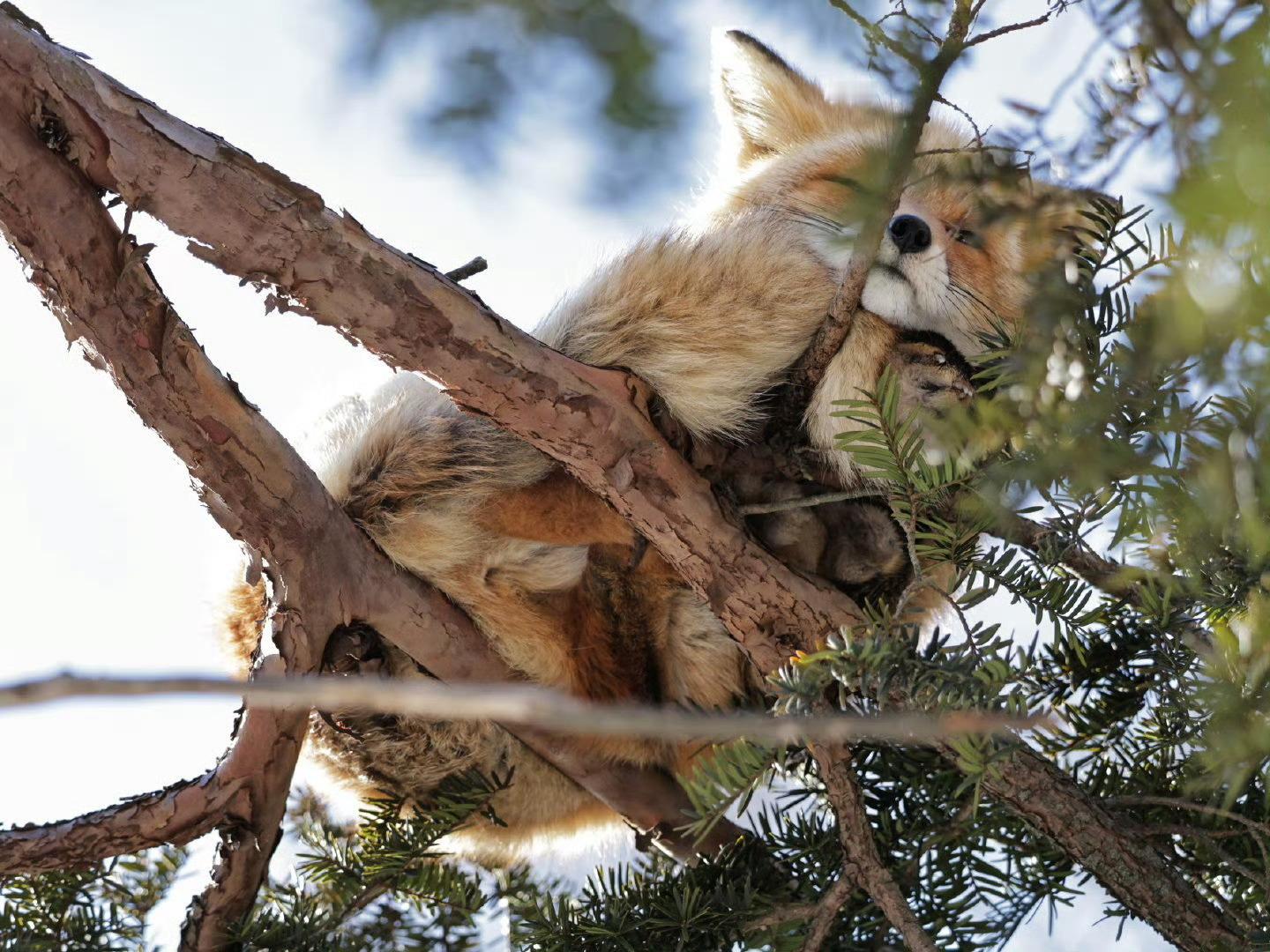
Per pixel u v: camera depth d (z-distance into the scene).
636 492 5.96
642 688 7.80
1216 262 2.59
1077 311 4.18
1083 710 6.95
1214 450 3.36
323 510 6.18
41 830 5.84
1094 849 5.77
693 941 6.29
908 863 6.61
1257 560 3.92
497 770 8.01
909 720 2.80
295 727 6.14
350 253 5.32
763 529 6.93
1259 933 5.41
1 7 4.97
